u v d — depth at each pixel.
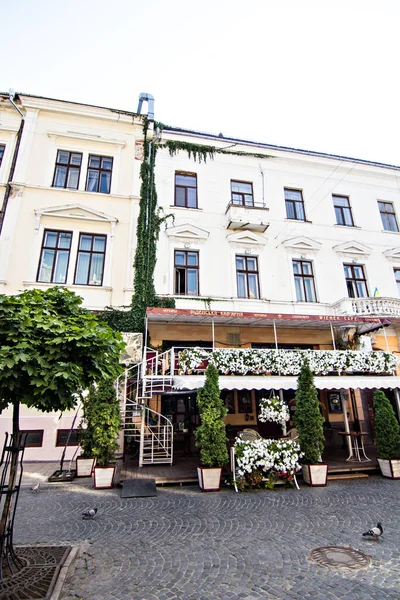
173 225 16.17
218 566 4.85
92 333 4.79
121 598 4.09
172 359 11.59
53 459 12.39
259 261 16.73
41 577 4.39
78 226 15.13
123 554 5.23
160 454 11.75
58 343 4.51
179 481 9.48
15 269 13.98
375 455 12.72
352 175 19.69
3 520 4.54
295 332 15.87
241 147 18.44
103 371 5.12
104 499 8.15
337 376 11.88
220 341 14.96
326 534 5.94
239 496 8.35
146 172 16.50
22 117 15.89
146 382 11.75
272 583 4.41
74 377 4.50
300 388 10.23
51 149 15.93
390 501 7.79
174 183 17.08
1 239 14.13
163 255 15.67
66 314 5.31
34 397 4.56
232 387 10.65
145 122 17.23
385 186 20.05
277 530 6.14
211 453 9.06
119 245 15.30
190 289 15.75
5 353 4.12
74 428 12.70
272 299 16.19
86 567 4.82
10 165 15.34
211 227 16.67
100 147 16.58
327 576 4.56
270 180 18.34
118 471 10.74
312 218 18.27
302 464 9.69
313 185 18.94
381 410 10.59
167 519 6.74
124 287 14.76
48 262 14.62
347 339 15.89
